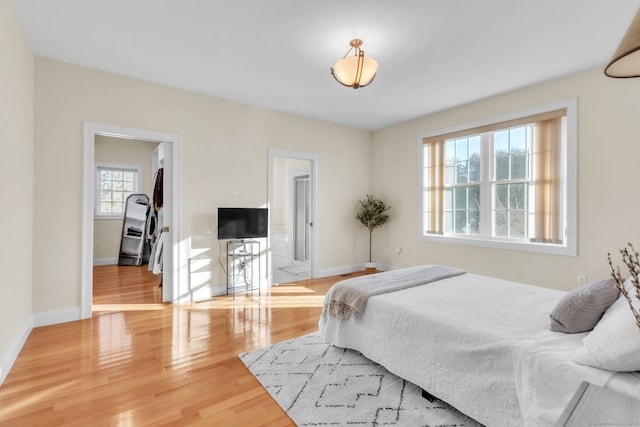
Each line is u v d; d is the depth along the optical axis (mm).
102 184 6352
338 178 5406
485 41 2713
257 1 2215
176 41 2758
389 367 2057
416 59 3035
